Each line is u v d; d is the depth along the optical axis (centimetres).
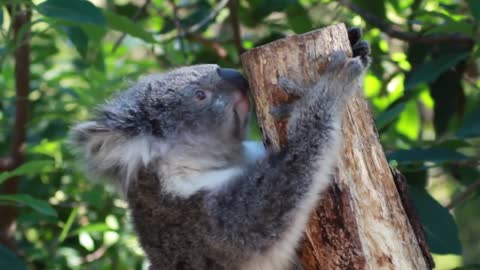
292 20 1055
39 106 1109
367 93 1180
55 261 1051
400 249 626
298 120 648
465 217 1706
